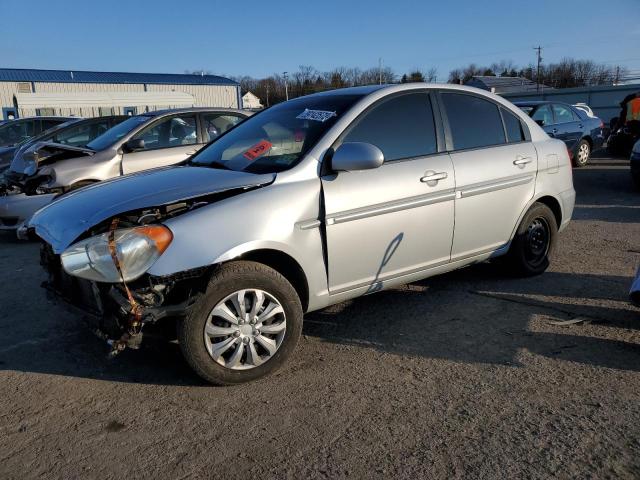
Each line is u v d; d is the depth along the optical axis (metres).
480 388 3.24
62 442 2.81
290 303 3.39
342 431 2.84
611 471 2.48
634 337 3.88
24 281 5.52
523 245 4.94
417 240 4.02
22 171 7.39
